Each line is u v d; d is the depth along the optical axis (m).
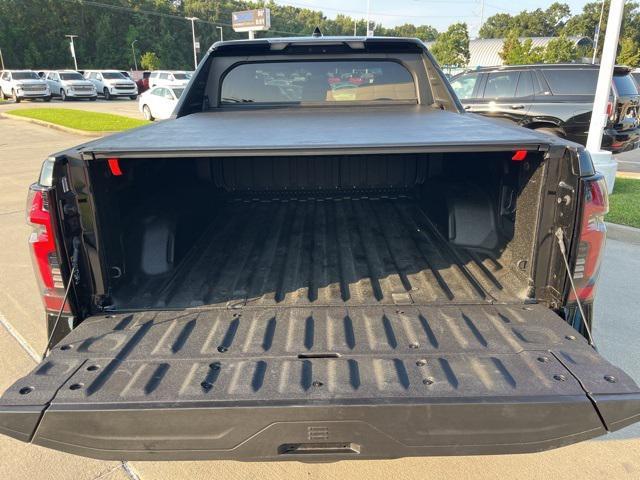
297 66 3.60
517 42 37.59
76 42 68.69
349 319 2.07
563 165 1.92
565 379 1.59
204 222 3.26
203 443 1.54
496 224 2.59
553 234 2.01
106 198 2.06
